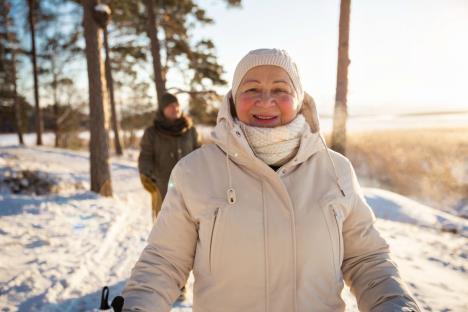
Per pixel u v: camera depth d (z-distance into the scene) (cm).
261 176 111
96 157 759
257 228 106
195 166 117
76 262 375
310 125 125
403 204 736
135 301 100
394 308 97
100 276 350
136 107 3039
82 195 712
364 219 120
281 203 108
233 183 111
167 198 120
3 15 2269
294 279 105
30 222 502
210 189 112
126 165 1465
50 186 743
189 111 1814
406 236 546
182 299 300
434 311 306
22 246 407
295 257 105
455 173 1183
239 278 106
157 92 1159
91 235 474
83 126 2822
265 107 115
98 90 756
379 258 114
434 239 535
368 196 782
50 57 2336
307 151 114
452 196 1028
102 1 1484
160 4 1562
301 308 105
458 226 614
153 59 1160
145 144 343
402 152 1507
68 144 2747
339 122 802
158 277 109
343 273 121
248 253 105
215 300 108
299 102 123
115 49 1844
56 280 327
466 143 1609
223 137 116
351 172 121
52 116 2678
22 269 344
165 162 342
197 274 112
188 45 1688
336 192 114
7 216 519
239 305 106
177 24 1586
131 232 510
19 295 295
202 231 110
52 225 499
